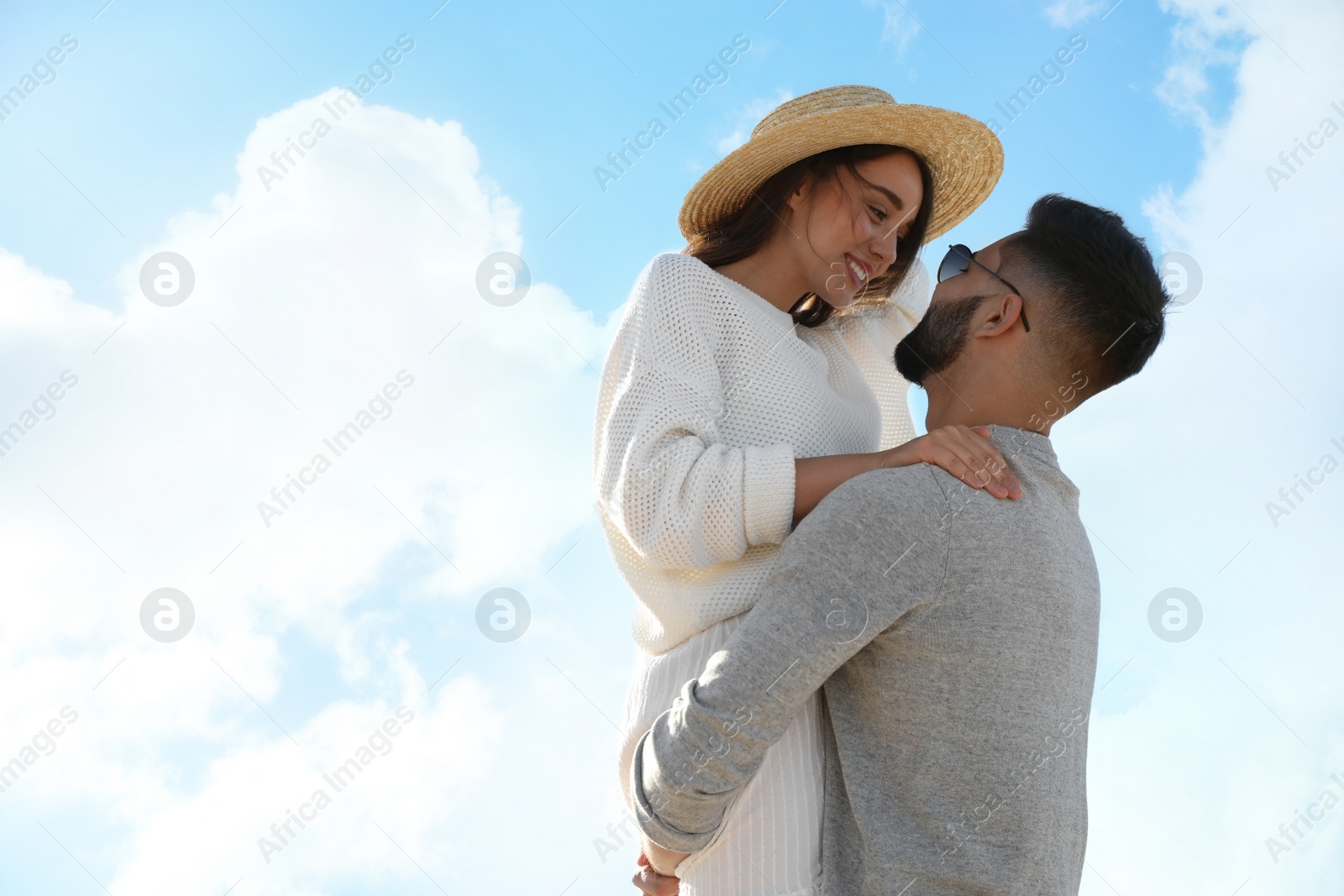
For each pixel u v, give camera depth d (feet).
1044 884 4.36
